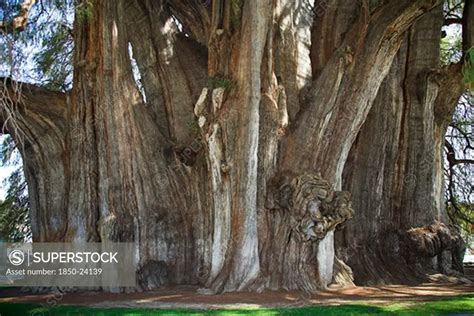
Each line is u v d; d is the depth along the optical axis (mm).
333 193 14211
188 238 15789
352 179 17453
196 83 17219
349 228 16938
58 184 16078
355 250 16766
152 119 16438
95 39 15461
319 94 15383
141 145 15781
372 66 15000
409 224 18016
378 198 17609
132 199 15461
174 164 16125
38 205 16203
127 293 14336
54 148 16094
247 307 11594
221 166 14211
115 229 15023
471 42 18906
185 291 14125
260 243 14445
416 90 18484
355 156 17656
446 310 11273
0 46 12547
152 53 17359
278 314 10664
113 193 15258
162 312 10898
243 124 14141
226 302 12273
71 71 21375
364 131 17828
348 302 12531
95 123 15555
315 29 17938
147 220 15477
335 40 17328
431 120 18703
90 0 14422
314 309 11266
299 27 16984
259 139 14883
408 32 18750
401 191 18281
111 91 15430
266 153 14852
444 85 19156
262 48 14414
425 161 18406
